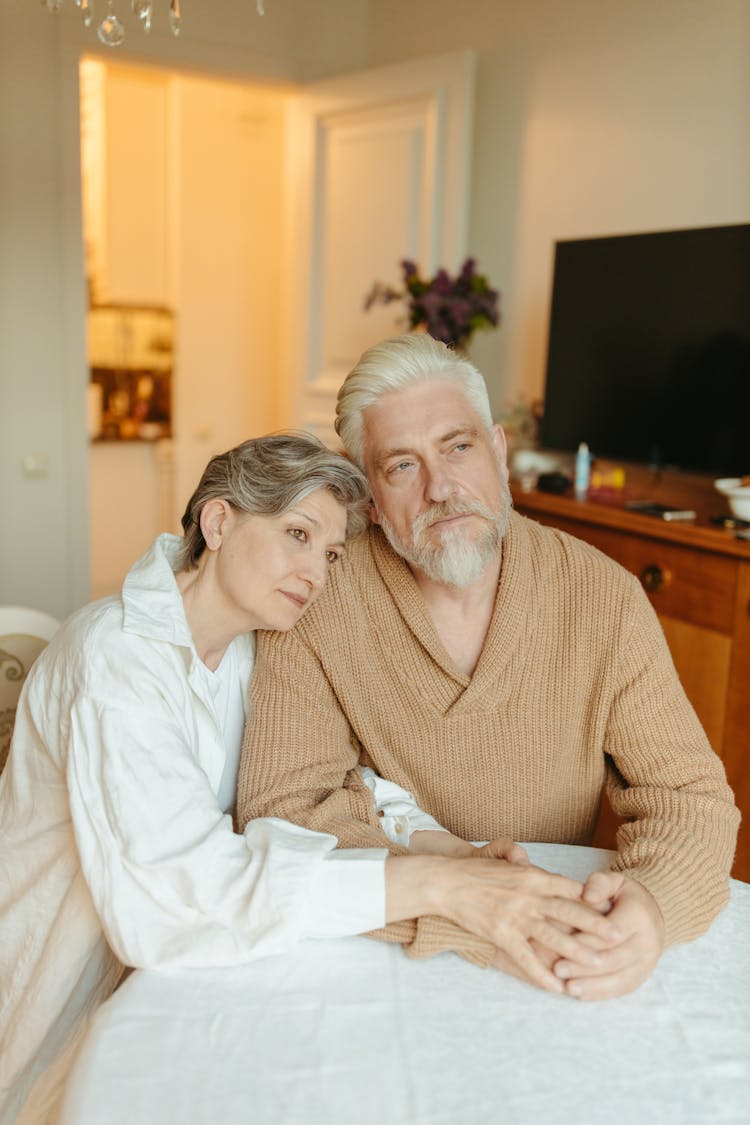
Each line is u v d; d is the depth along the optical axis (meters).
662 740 1.28
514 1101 0.80
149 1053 0.85
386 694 1.32
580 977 0.94
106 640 1.08
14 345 3.40
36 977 1.11
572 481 2.84
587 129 2.95
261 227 5.18
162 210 5.04
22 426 3.46
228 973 0.97
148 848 0.99
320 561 1.15
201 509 1.15
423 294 3.04
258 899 0.98
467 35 3.39
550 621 1.31
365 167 3.58
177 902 0.99
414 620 1.30
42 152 3.33
